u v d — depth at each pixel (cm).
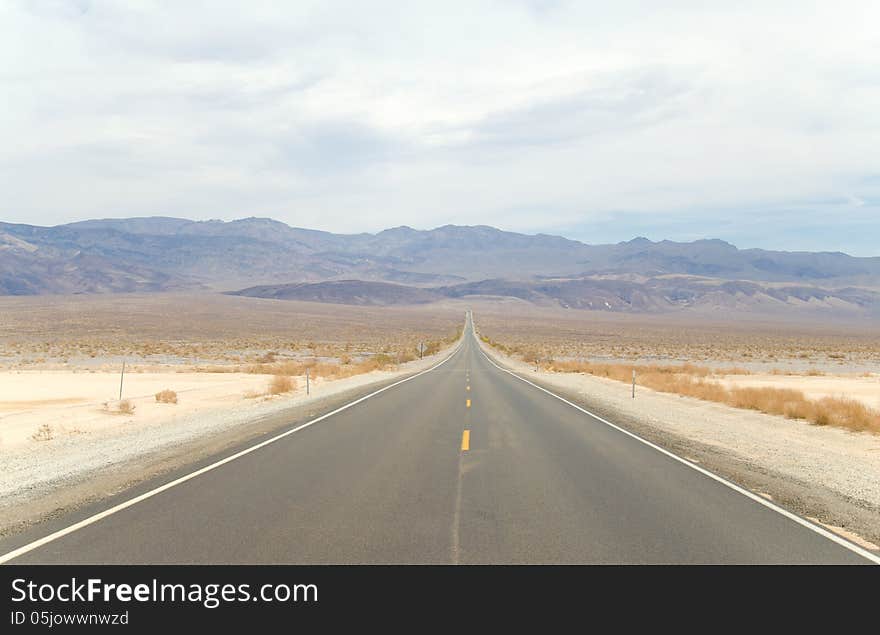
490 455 1241
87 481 994
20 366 4600
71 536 709
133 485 963
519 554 662
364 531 734
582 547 685
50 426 1802
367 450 1291
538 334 13300
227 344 8106
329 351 7400
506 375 4106
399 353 6719
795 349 8862
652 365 5188
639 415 1992
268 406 2222
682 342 10694
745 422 1906
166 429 1627
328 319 14938
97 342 7681
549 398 2522
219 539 701
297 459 1188
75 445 1391
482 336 11806
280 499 879
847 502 899
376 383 3328
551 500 884
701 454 1288
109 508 827
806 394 2978
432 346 8381
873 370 5350
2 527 744
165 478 1014
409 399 2416
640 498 901
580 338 11950
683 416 1977
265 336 10112
